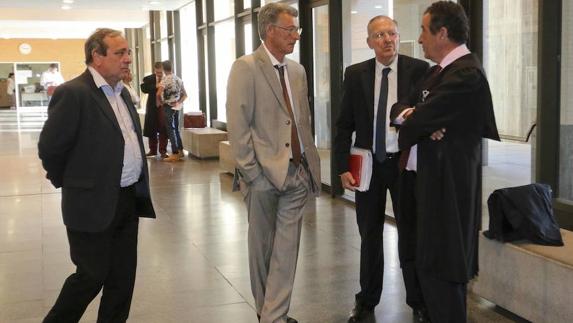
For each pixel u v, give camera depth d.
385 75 3.48
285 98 3.30
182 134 12.52
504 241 3.68
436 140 2.51
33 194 8.14
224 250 5.32
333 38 7.21
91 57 3.02
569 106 4.21
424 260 2.55
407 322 3.65
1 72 32.69
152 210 3.31
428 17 2.59
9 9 18.62
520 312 3.59
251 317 3.80
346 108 3.60
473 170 2.53
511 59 4.72
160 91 11.06
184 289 4.33
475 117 2.51
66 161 2.99
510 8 4.72
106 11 19.28
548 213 3.69
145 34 20.97
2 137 15.98
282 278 3.34
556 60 4.12
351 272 4.62
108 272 3.13
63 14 19.14
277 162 3.23
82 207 2.95
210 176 9.41
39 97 32.34
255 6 10.34
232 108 3.22
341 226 6.04
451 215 2.49
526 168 4.68
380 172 3.54
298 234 3.40
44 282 4.55
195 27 14.35
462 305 2.57
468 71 2.48
